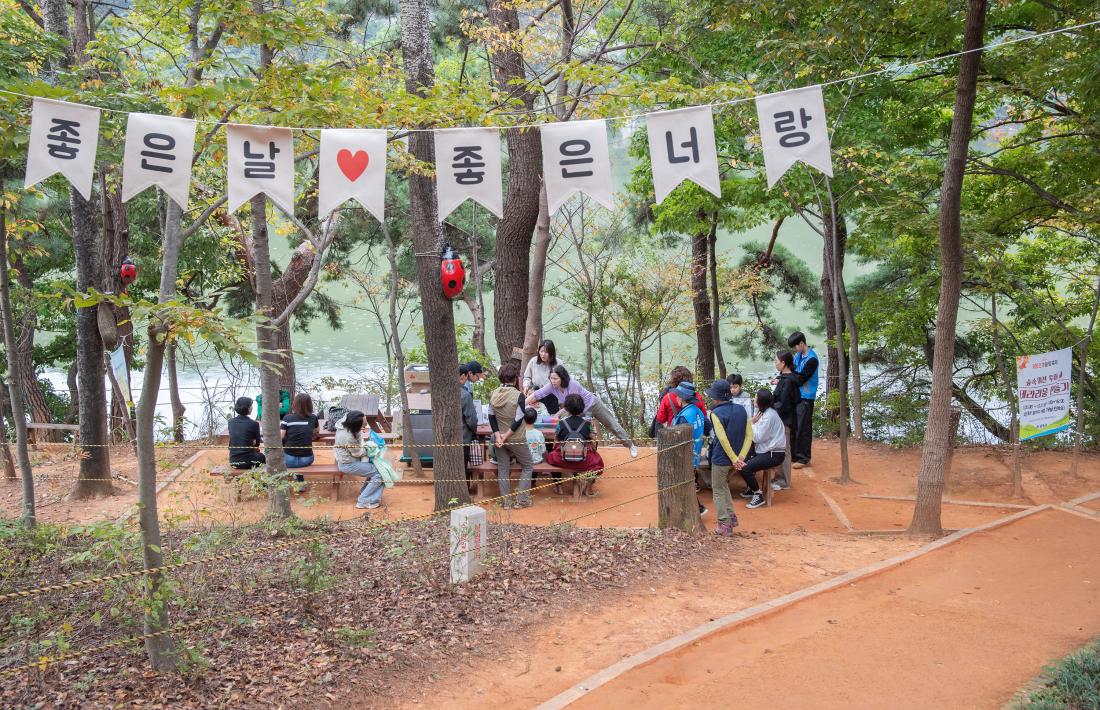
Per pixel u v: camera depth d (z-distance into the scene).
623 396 20.41
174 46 11.28
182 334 4.71
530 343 14.70
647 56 14.95
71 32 10.94
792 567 7.79
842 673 5.56
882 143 13.01
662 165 6.16
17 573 7.04
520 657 5.90
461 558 7.14
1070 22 11.32
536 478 11.15
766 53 11.50
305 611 6.43
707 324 21.09
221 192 11.56
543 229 14.40
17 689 5.11
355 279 19.27
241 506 9.82
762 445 10.34
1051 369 10.40
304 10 8.43
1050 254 15.98
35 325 18.20
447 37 17.19
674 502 8.95
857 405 14.73
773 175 6.07
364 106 7.66
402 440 12.72
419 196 9.69
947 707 5.10
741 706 5.17
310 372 29.86
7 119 6.25
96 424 10.36
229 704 5.05
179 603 5.76
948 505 10.30
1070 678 5.19
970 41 8.16
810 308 22.64
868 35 11.46
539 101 15.59
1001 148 14.33
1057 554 7.97
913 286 14.61
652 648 5.93
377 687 5.39
